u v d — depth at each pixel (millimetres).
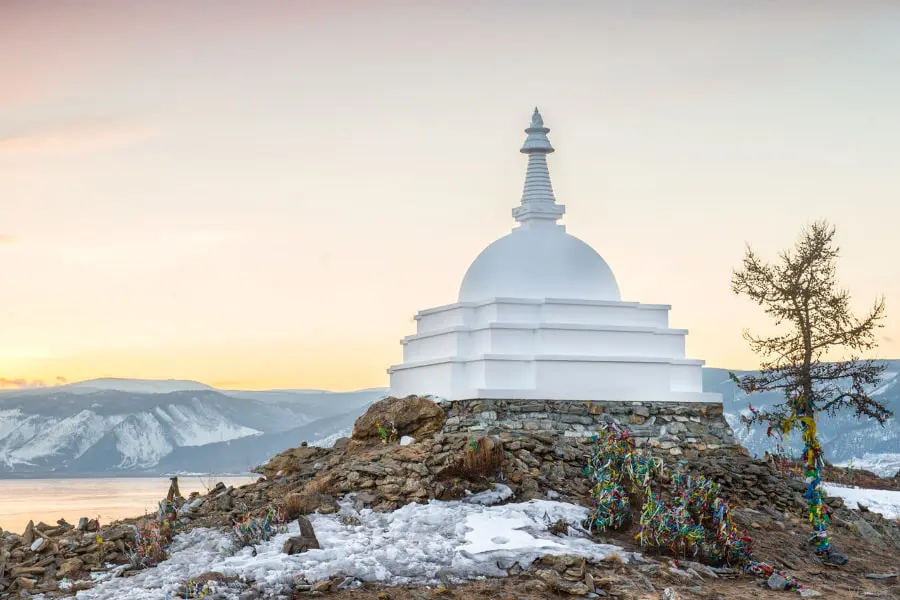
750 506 31422
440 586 22875
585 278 38500
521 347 36062
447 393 35906
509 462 29609
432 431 33000
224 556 24859
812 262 43375
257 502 29375
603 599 22672
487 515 26625
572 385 34844
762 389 44156
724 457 34406
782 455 42688
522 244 39125
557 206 40438
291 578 22828
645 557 25578
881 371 43531
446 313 38844
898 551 30938
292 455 33594
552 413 34250
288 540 24469
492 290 38281
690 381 37156
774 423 41250
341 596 22234
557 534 26141
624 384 35906
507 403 33812
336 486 28641
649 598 22797
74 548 25672
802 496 32438
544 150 40812
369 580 23062
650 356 37125
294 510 27109
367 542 24906
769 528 29797
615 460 28406
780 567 26906
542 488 28891
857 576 27125
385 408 33438
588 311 37438
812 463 29000
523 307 36812
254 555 24641
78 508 92438
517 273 38188
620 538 26781
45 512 82750
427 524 26109
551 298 37031
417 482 28016
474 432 32781
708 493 27594
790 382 44031
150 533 26297
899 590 26062
